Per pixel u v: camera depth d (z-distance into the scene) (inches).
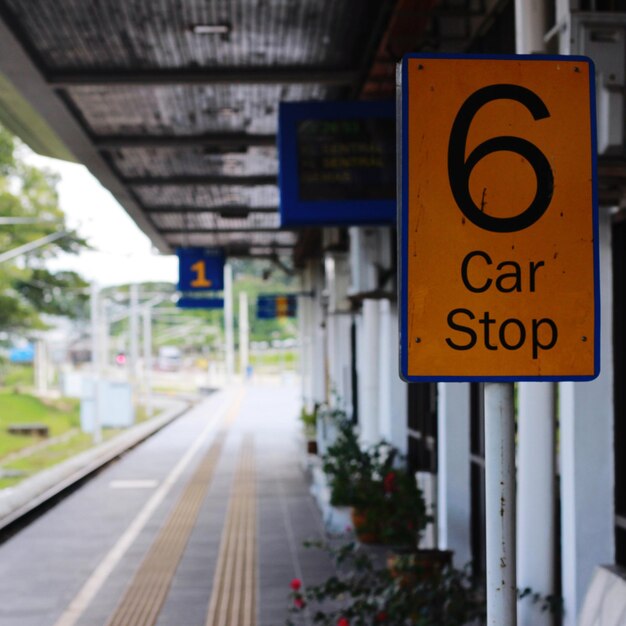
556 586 236.7
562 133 99.3
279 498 598.5
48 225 1678.2
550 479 216.7
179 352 4618.6
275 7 326.3
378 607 249.6
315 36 353.4
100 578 378.3
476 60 98.8
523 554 219.1
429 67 98.5
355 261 449.4
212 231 884.6
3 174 1689.2
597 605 175.2
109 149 520.7
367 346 474.6
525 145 99.0
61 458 1310.3
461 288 98.1
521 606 217.3
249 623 309.0
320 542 297.9
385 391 486.0
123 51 365.4
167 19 335.0
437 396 388.8
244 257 1047.0
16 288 1839.3
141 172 607.5
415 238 98.0
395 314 477.4
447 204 98.2
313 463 722.8
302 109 311.3
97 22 335.9
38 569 396.5
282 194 310.0
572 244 99.0
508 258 98.4
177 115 467.8
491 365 98.3
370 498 410.3
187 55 370.9
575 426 217.2
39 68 372.8
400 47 304.0
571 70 99.4
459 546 339.9
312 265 1001.5
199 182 624.1
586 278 99.1
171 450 960.9
